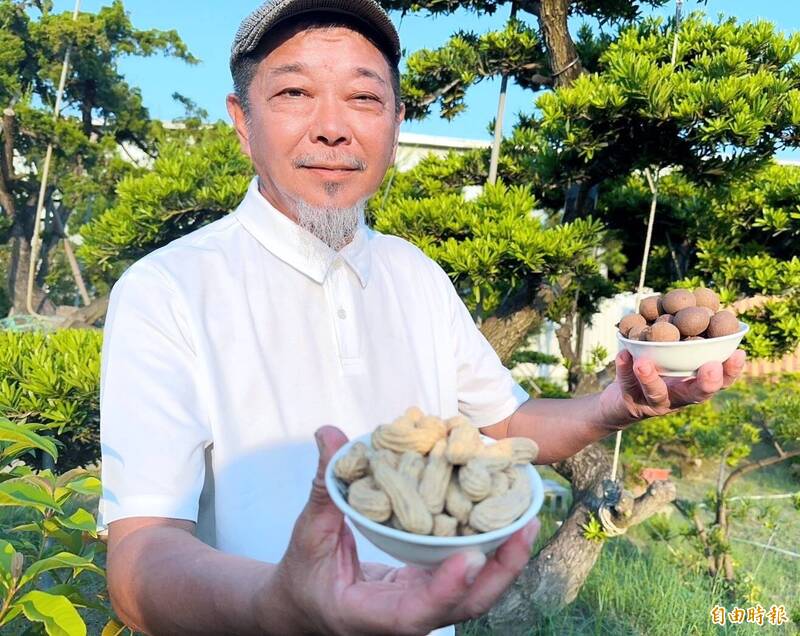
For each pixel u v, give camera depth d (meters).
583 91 3.04
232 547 1.35
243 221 1.56
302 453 1.43
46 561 1.43
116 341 1.33
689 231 4.09
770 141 3.20
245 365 1.41
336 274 1.54
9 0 7.52
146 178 4.33
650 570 4.44
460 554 0.75
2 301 7.79
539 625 3.65
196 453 1.27
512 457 0.85
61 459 3.78
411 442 0.84
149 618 1.05
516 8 3.78
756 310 3.70
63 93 8.08
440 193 4.18
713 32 3.47
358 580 0.85
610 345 10.29
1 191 7.73
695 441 5.16
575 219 3.57
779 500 6.14
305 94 1.46
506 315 3.79
